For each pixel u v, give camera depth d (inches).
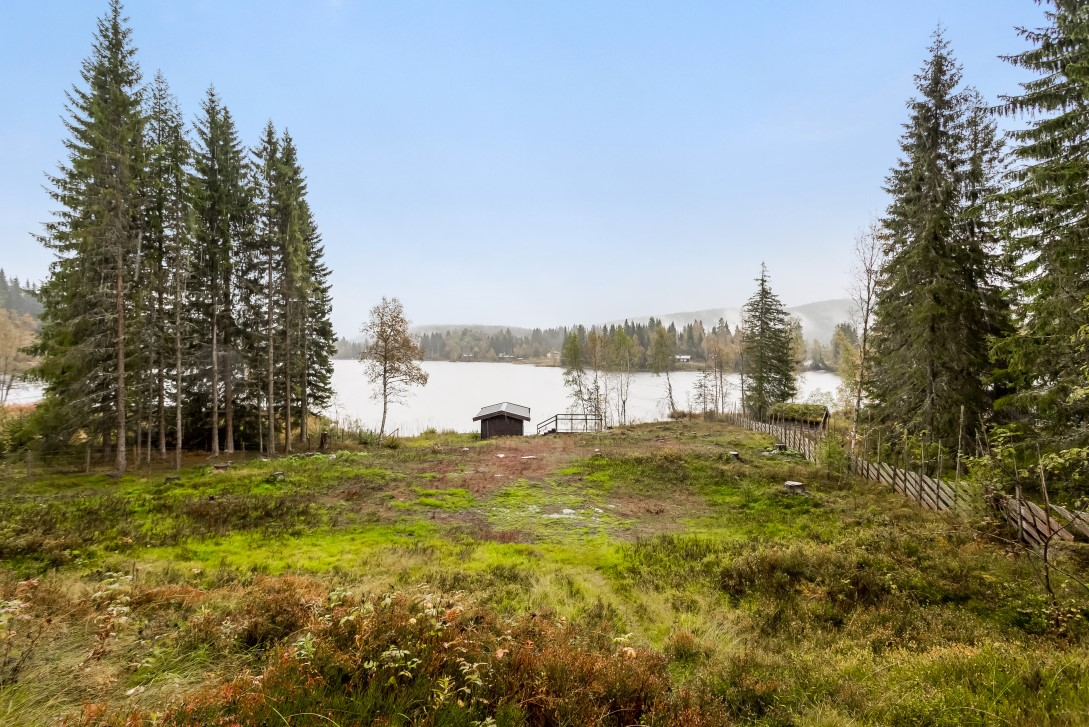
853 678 239.5
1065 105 536.4
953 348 746.8
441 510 666.8
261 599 277.7
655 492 751.1
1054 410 583.5
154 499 671.1
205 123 1151.6
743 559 437.1
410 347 1456.7
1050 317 567.5
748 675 243.8
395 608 228.1
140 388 1016.9
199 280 1136.2
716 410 2461.9
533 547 520.7
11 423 1054.4
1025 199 562.3
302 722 144.1
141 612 268.1
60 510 589.6
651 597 385.7
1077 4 514.9
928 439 759.1
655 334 3102.9
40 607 249.0
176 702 157.6
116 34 901.2
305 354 1378.0
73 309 916.6
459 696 174.1
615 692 196.4
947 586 358.3
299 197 1364.4
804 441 996.6
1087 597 317.7
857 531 528.7
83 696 169.0
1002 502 501.4
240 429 1288.1
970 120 769.6
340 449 1338.6
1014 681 207.2
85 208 867.4
